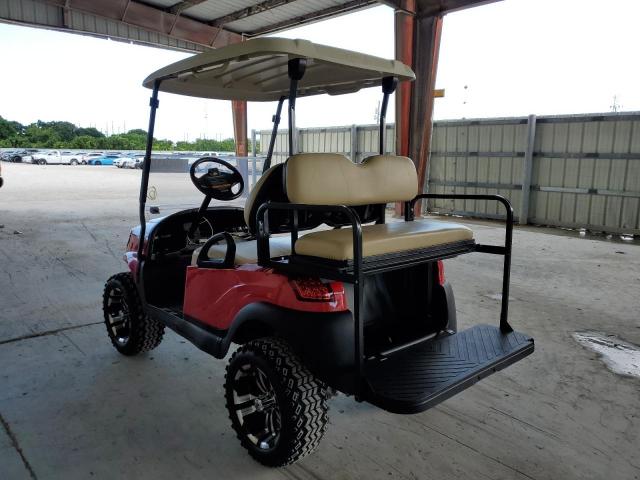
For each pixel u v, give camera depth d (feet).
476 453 6.88
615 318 12.44
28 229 24.82
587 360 9.93
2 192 44.14
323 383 6.21
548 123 27.43
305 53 6.12
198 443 7.13
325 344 5.85
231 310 7.02
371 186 7.27
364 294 7.21
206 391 8.68
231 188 9.70
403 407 5.26
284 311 6.12
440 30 26.55
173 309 8.86
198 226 10.03
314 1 31.35
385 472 6.46
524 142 28.48
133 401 8.29
